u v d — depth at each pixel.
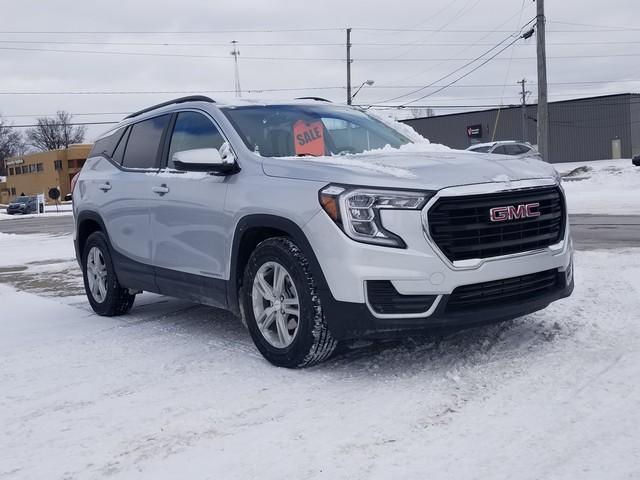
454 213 3.88
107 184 6.16
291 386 3.99
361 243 3.86
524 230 4.12
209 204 4.83
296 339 4.18
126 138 6.30
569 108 62.41
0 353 5.21
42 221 33.00
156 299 7.26
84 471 3.04
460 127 67.94
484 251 3.96
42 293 8.09
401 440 3.13
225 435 3.33
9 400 4.08
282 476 2.85
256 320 4.48
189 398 3.90
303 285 4.10
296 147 4.96
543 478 2.71
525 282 4.16
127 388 4.16
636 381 3.67
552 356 4.17
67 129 103.25
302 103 5.58
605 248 9.03
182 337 5.38
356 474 2.82
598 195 21.56
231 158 4.74
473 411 3.41
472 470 2.80
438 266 3.81
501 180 4.07
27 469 3.11
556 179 4.46
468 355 4.32
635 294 5.76
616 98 60.06
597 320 4.96
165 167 5.55
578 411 3.33
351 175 4.02
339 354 4.55
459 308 3.91
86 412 3.79
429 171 4.06
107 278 6.30
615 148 60.50
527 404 3.46
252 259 4.46
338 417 3.46
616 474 2.70
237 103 5.32
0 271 10.69
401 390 3.78
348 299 3.89
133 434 3.42
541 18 26.22
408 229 3.82
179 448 3.21
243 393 3.92
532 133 63.62
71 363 4.81
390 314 3.84
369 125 5.59
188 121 5.48
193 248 5.03
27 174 73.19
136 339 5.41
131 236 5.79
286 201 4.20
